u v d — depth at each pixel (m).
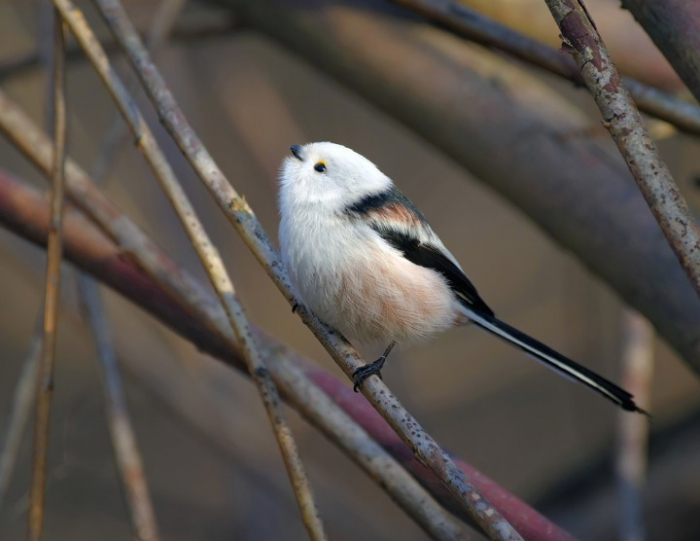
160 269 7.73
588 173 8.49
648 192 5.25
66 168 7.91
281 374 7.43
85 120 15.23
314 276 7.93
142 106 12.72
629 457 9.94
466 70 9.36
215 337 7.75
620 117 5.31
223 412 12.79
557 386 16.89
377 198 8.21
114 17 7.14
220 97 14.51
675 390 16.23
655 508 12.73
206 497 15.21
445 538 6.79
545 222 8.67
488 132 9.02
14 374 16.55
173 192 6.73
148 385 12.57
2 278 17.22
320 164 8.18
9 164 15.20
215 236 13.20
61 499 14.77
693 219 5.20
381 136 16.80
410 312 8.10
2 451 9.10
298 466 6.11
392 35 9.61
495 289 17.34
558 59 7.88
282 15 10.08
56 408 15.22
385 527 13.25
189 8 13.20
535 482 15.41
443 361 17.23
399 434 5.79
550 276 17.38
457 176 17.25
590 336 13.66
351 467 15.26
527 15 9.16
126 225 7.83
